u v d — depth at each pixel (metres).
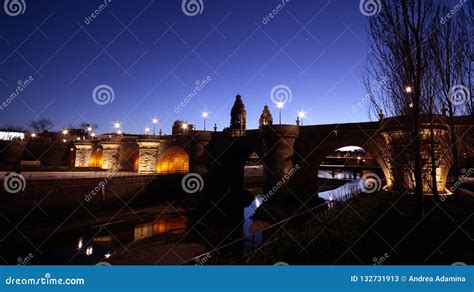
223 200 46.88
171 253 22.44
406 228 15.72
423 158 15.91
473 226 15.74
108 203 39.62
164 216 37.16
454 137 14.30
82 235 28.28
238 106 47.69
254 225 30.41
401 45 15.48
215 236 27.94
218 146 46.44
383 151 27.72
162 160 57.69
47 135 85.69
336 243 12.86
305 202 34.84
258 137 41.38
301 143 36.69
